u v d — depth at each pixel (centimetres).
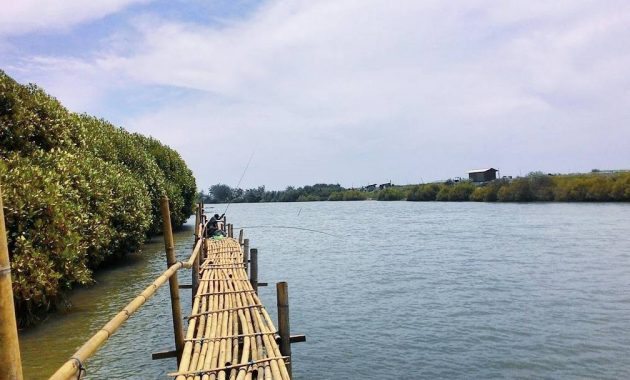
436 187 12519
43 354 1119
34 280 1266
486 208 7900
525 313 1672
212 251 1798
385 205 11969
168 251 890
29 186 1373
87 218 1698
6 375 251
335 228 5625
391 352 1288
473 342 1371
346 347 1328
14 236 1295
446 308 1759
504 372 1154
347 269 2677
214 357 729
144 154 3453
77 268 1514
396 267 2702
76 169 1770
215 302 1042
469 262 2780
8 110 1656
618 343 1347
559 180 8569
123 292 1850
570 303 1792
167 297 1791
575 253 2939
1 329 250
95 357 1148
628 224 4484
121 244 2434
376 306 1802
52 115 1878
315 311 1731
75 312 1523
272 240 4559
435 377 1123
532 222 5031
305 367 1177
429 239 4050
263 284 1630
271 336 813
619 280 2167
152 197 3322
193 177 5028
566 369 1170
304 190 18188
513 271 2448
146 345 1241
